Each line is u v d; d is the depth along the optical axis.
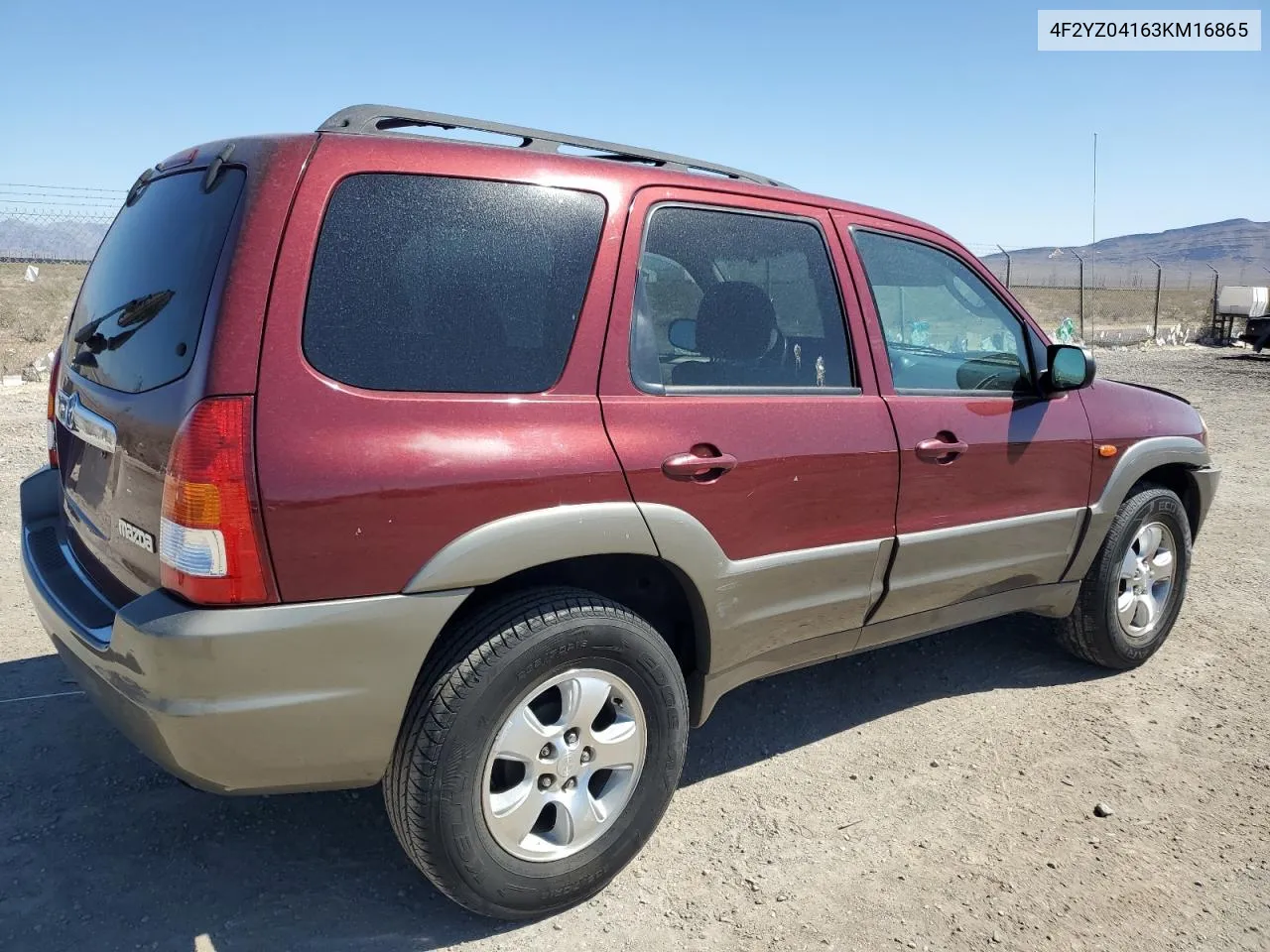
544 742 2.55
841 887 2.83
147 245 2.70
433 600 2.35
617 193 2.78
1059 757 3.65
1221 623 5.12
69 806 3.09
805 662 3.34
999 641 4.82
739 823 3.15
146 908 2.62
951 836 3.11
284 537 2.18
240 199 2.29
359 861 2.88
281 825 3.04
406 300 2.40
